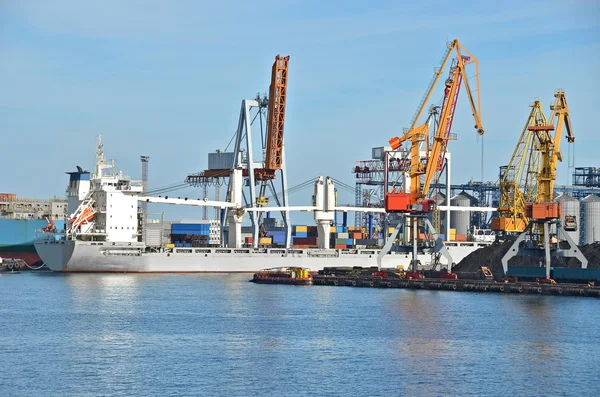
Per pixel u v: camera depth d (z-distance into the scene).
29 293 173.38
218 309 149.12
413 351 110.12
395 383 93.94
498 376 97.19
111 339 117.38
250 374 97.19
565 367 101.50
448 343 115.56
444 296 171.38
